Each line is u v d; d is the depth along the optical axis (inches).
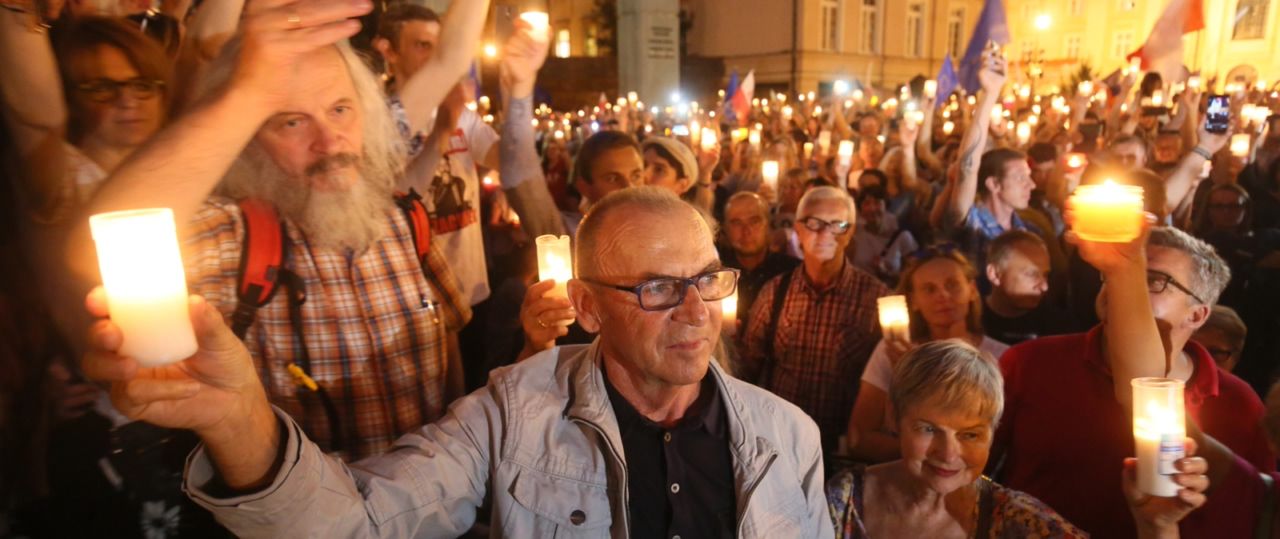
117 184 45.8
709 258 55.2
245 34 47.6
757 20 1168.8
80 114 63.7
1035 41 1512.1
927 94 304.2
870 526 78.8
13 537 52.0
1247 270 162.4
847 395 123.6
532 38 111.4
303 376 67.8
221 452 42.7
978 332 117.7
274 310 66.9
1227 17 1245.1
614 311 54.4
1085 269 145.9
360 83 72.0
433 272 84.4
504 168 117.0
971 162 164.4
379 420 72.2
